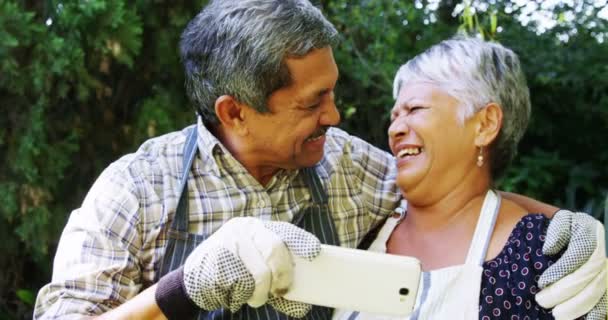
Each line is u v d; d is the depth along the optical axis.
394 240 1.52
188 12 2.70
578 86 3.60
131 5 2.65
